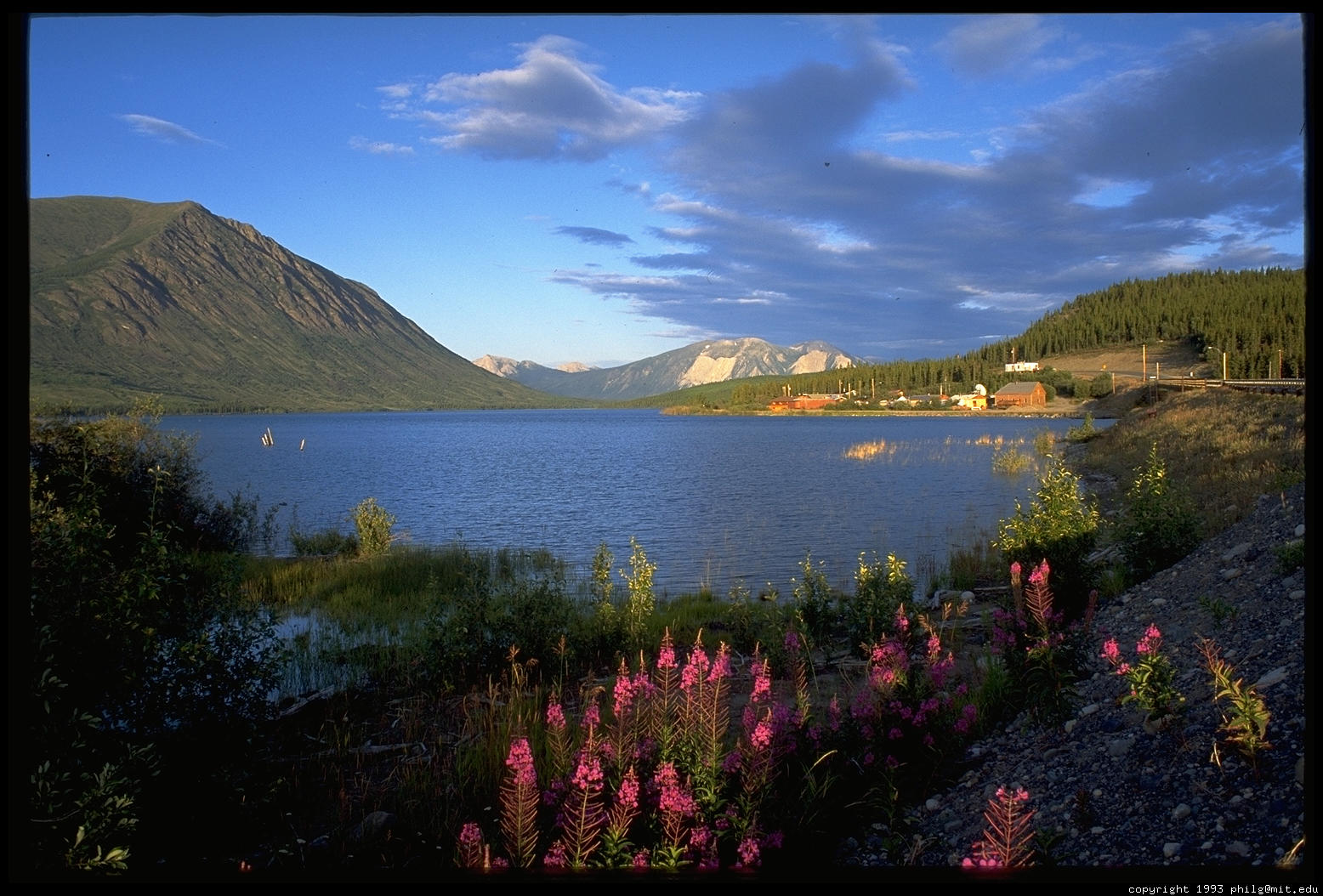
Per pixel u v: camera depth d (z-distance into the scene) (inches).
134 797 182.1
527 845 155.5
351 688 339.3
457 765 236.2
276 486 1627.7
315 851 189.2
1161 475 445.1
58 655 183.0
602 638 390.9
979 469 1672.0
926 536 823.1
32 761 164.2
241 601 245.6
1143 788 169.5
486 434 5029.5
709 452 2682.1
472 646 350.6
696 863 157.2
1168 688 189.0
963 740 229.5
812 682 318.0
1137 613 327.9
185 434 704.4
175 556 223.8
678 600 546.9
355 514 858.8
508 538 933.8
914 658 295.6
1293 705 173.3
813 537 850.1
